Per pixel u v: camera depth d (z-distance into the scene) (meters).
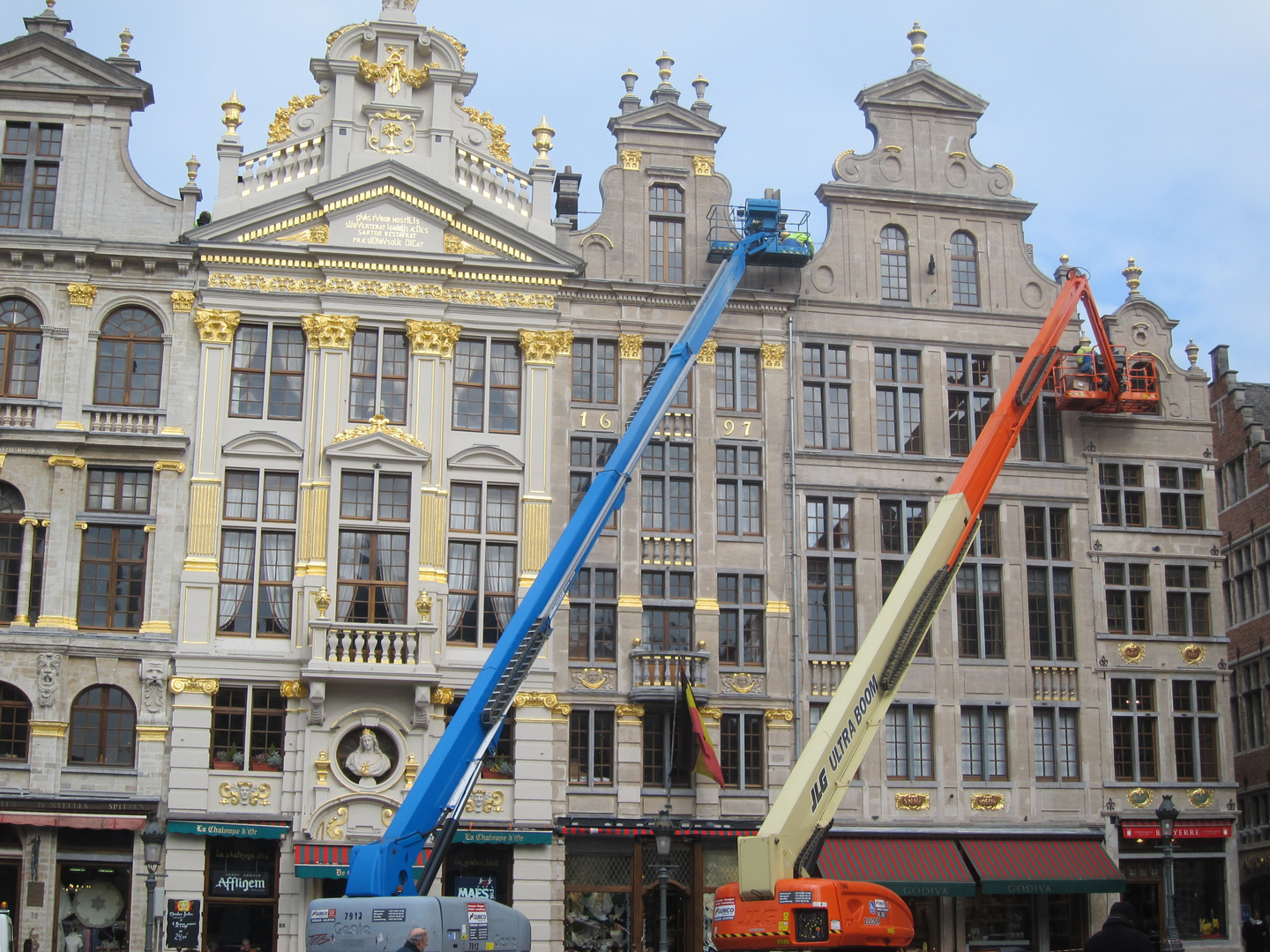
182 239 44.03
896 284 48.78
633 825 42.34
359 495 43.50
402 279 44.97
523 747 42.72
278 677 42.06
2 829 40.62
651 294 46.44
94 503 43.06
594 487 33.50
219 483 43.09
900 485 46.91
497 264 45.34
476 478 44.38
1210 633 48.31
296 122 46.22
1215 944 45.84
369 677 41.31
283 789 41.34
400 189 45.34
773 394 46.72
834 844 43.53
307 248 44.34
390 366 44.69
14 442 42.59
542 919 41.62
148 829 34.16
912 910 44.09
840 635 45.75
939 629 46.22
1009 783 45.53
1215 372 61.91
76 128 45.12
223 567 42.97
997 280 49.31
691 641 44.72
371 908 26.09
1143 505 48.75
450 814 27.98
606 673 43.91
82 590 42.50
